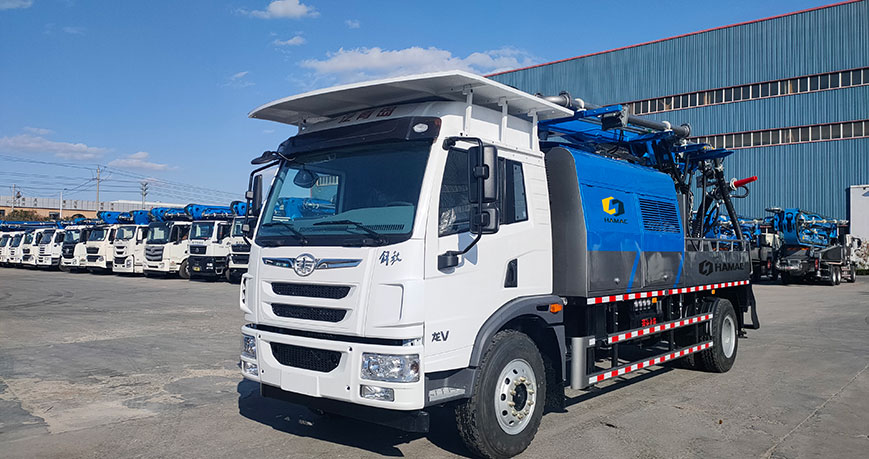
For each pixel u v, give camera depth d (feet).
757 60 120.57
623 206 22.26
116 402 23.08
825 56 114.32
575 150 21.04
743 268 32.04
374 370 15.01
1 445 18.30
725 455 17.98
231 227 82.58
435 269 15.48
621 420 21.34
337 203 17.01
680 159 30.58
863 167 112.06
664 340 27.32
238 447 18.30
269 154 18.85
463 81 16.55
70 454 17.61
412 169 16.08
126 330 40.19
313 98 18.24
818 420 21.50
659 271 24.07
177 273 98.63
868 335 41.09
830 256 92.89
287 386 16.48
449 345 15.76
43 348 33.68
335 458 17.42
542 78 142.00
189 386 25.50
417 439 19.12
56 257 113.50
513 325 18.43
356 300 15.38
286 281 16.80
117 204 289.74
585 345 20.17
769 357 33.24
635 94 132.36
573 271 19.86
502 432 17.08
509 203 18.08
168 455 17.60
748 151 123.24
